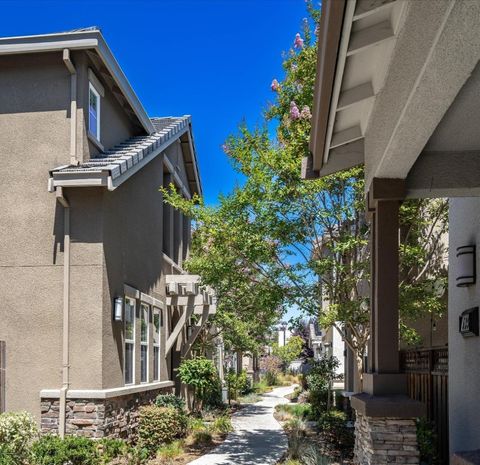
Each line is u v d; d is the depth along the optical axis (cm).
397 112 413
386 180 539
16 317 988
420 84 356
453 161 541
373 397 539
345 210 1011
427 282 1002
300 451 1027
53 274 990
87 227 991
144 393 1205
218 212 1090
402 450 536
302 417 1633
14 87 1054
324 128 518
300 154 1021
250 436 1307
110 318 1018
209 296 1549
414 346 1100
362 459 599
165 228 1608
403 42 381
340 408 1645
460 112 456
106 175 958
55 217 1004
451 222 768
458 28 299
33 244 1002
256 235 1027
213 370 1524
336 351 2445
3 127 1043
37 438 888
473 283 668
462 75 347
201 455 1059
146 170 1301
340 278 1052
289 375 4088
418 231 1062
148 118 1370
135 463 920
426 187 541
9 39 1028
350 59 430
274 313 1172
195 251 1477
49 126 1035
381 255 550
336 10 331
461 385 711
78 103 1038
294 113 1043
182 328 1625
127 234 1140
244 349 2166
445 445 863
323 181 991
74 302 980
